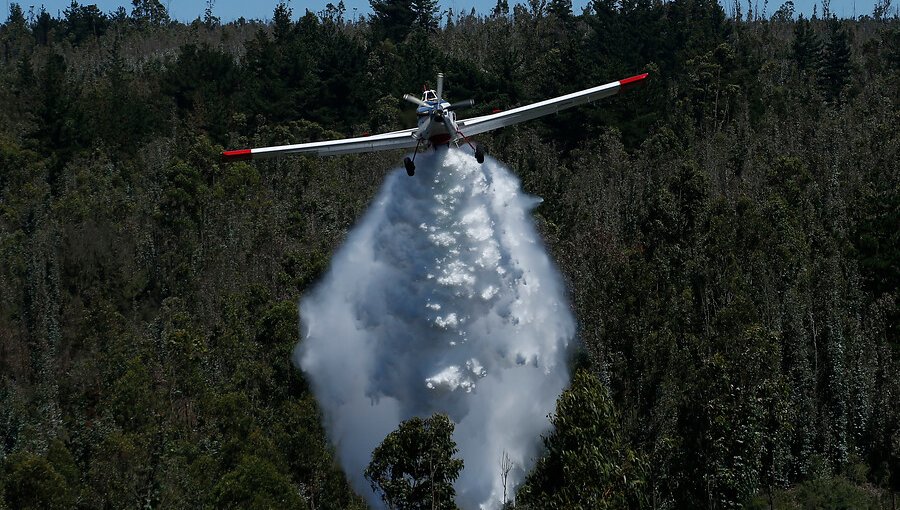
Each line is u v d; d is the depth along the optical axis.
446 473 29.16
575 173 84.06
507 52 102.81
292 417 43.12
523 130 89.38
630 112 89.69
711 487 39.12
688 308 48.69
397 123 94.31
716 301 50.97
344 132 97.56
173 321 59.03
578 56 91.81
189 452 40.69
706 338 45.09
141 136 101.94
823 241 57.25
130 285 71.06
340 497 42.19
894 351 50.34
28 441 43.88
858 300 53.69
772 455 44.31
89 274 71.12
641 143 86.06
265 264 67.25
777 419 40.94
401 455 29.20
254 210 77.25
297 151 33.47
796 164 67.56
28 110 108.12
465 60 103.44
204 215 76.94
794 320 48.59
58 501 36.19
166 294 70.56
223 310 58.78
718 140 83.38
